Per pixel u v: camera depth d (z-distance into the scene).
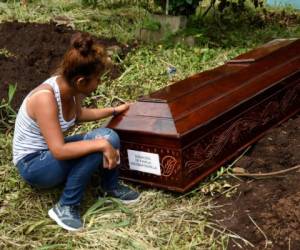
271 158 3.44
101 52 2.71
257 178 3.25
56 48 5.09
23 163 2.88
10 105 4.10
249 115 3.49
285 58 4.07
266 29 6.34
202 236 2.82
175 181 3.02
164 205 3.04
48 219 2.92
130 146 3.07
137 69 4.80
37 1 7.16
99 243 2.76
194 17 6.35
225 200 3.08
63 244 2.73
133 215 2.95
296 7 7.80
